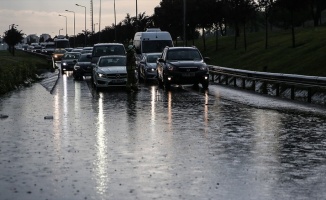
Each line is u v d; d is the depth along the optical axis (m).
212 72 32.19
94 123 14.11
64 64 44.59
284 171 8.57
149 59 32.72
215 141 11.34
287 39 51.41
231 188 7.53
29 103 19.20
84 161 9.32
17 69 28.38
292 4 42.59
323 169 8.71
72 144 10.97
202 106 18.41
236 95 22.89
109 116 15.62
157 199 6.98
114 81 25.83
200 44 73.62
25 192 7.33
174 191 7.36
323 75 27.83
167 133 12.41
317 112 16.50
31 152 10.14
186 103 19.47
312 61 32.62
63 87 27.69
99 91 25.30
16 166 8.95
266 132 12.55
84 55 36.88
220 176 8.23
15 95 22.44
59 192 7.32
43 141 11.34
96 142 11.21
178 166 8.93
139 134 12.27
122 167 8.85
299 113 16.25
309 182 7.87
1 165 9.02
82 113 16.34
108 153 10.02
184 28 44.12
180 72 25.78
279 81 22.36
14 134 12.27
